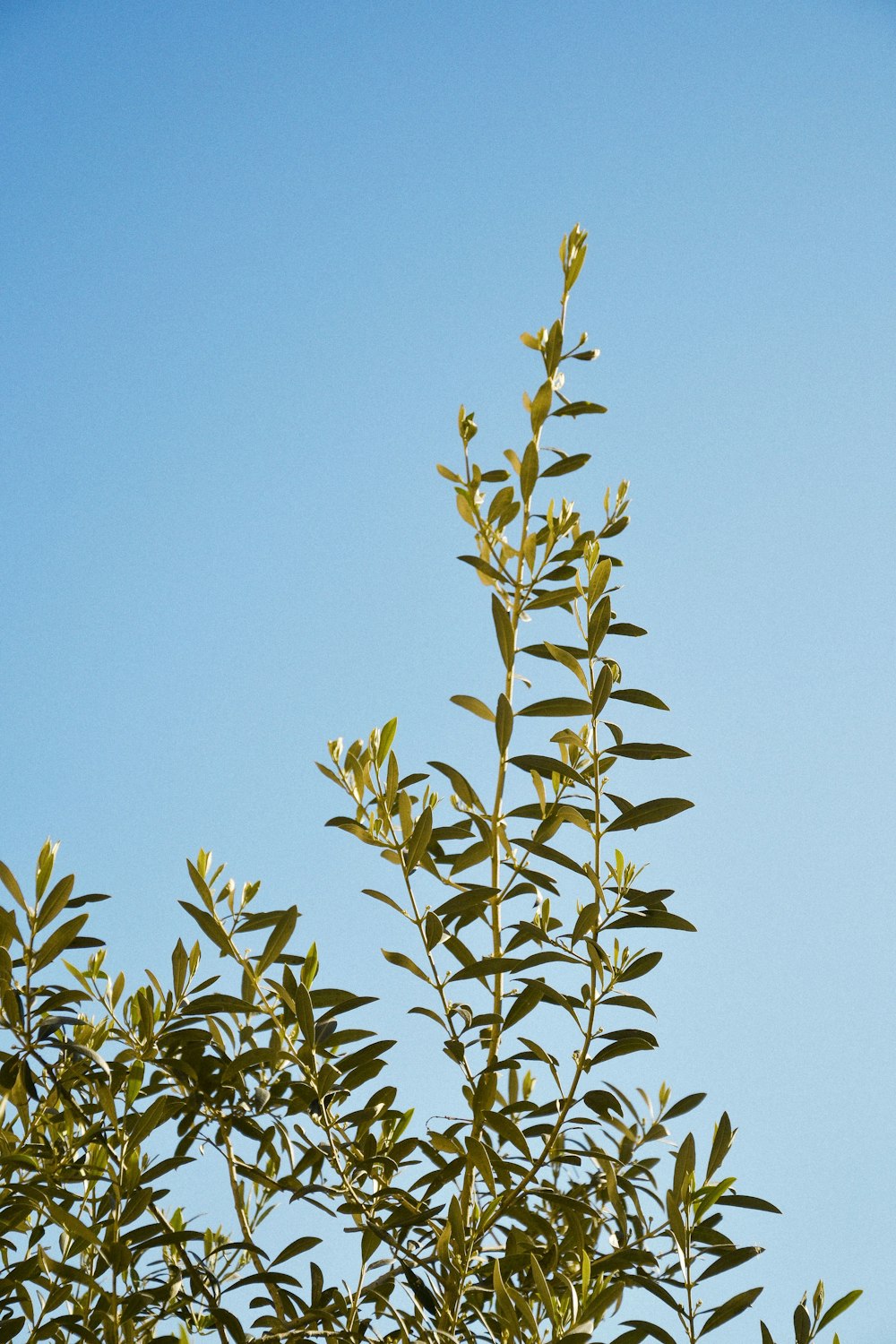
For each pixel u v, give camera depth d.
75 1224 2.55
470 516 2.73
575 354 2.70
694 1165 2.61
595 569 2.64
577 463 2.71
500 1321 2.58
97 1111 2.64
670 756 2.61
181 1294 2.64
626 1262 2.60
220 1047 2.62
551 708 2.62
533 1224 2.63
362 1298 2.64
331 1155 2.63
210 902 2.61
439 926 2.63
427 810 2.63
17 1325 2.60
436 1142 2.63
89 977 2.73
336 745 2.68
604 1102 2.60
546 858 2.63
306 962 2.68
